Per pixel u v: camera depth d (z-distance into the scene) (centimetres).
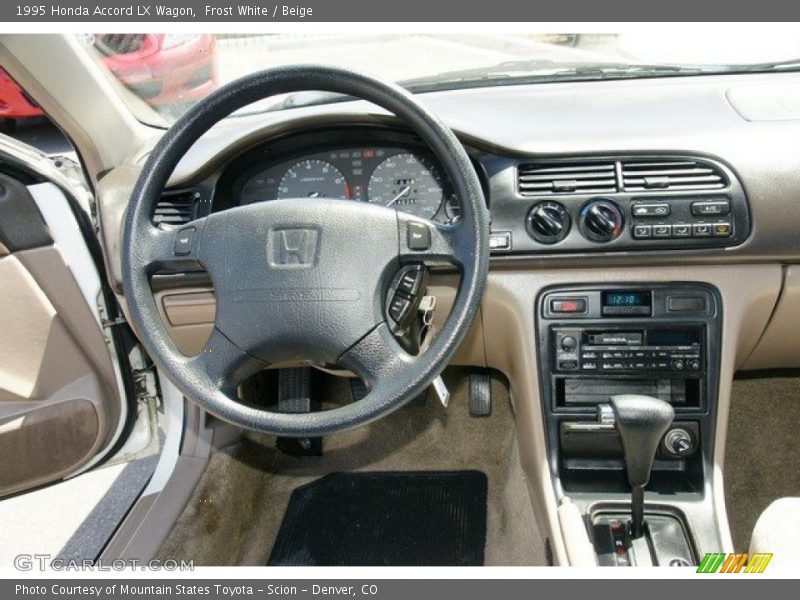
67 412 140
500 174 130
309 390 165
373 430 205
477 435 199
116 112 139
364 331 97
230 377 101
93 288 139
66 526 171
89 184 150
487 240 97
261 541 176
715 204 125
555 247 130
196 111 102
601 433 137
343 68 98
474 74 154
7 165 124
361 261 98
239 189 142
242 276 100
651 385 137
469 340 151
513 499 178
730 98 140
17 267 128
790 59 149
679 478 138
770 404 192
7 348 133
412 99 98
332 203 99
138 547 146
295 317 98
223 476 173
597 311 135
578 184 128
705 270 131
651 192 126
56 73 123
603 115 135
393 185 136
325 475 195
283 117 133
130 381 148
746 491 175
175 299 140
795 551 93
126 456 157
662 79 151
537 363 138
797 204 124
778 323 137
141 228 104
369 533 175
